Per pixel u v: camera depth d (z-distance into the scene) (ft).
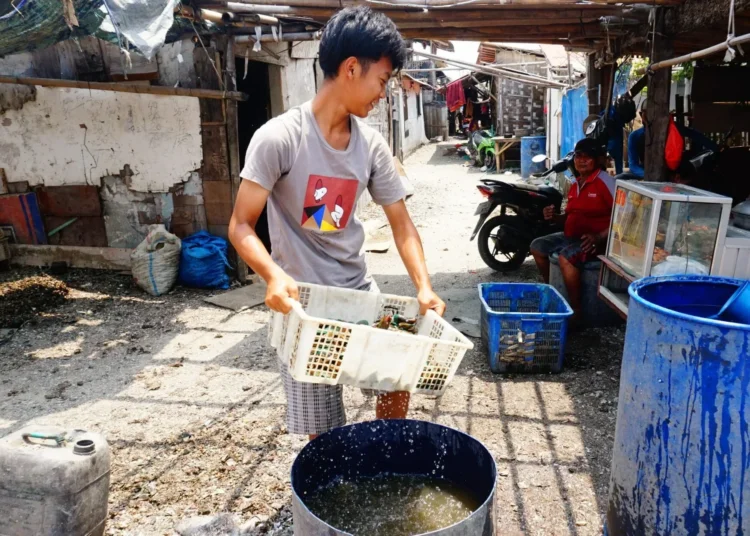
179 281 21.66
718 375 5.85
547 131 49.55
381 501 6.63
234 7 16.30
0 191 23.34
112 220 23.11
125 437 11.64
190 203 22.29
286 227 7.51
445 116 101.30
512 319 13.65
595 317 16.53
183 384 14.03
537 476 10.07
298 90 28.50
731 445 5.92
